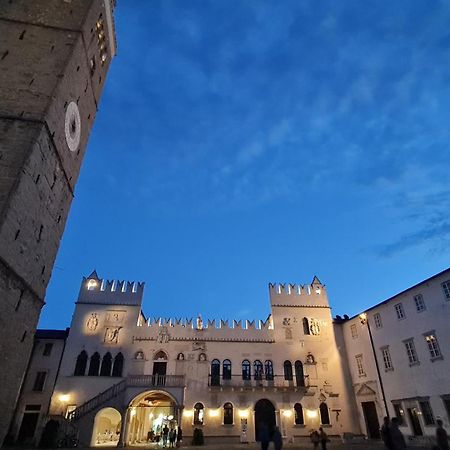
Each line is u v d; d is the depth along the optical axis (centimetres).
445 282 3659
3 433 2356
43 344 4538
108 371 4419
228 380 4566
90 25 3456
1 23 3064
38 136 2564
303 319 5078
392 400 4094
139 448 3525
